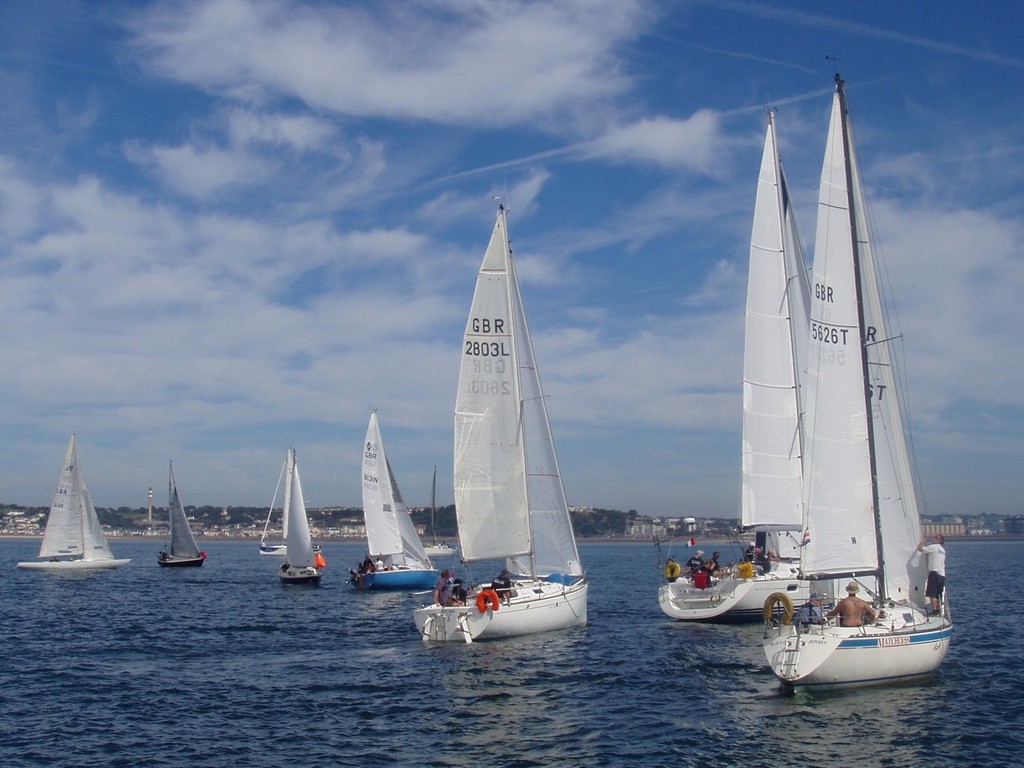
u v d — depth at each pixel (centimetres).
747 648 2895
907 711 2053
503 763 1752
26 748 1867
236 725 2033
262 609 4462
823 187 2294
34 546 17525
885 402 2362
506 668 2605
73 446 7638
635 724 2002
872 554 2253
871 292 2361
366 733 1961
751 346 3478
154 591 5662
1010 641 3103
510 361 3231
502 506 3186
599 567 9556
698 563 3588
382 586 5447
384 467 5634
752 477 3447
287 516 6309
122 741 1914
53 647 3167
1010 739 1859
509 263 3269
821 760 1744
